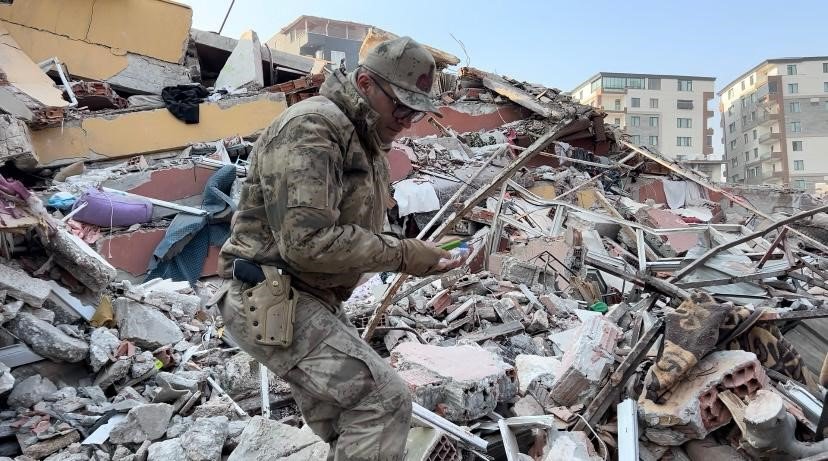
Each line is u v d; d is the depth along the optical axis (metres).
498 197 10.63
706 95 63.41
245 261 2.19
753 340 3.72
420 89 2.19
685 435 3.22
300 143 1.99
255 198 2.20
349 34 52.38
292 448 3.11
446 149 13.34
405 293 5.86
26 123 9.37
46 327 4.15
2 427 3.47
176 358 4.54
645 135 62.91
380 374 2.12
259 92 11.66
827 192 25.77
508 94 16.44
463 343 4.93
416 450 3.04
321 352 2.11
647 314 4.29
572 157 16.42
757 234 5.66
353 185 2.17
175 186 8.52
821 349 4.40
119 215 7.60
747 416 2.88
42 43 11.88
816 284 6.04
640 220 12.16
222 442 3.33
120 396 3.98
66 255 4.82
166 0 12.88
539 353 5.02
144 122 10.49
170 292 5.54
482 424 3.51
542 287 7.00
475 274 7.68
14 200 4.79
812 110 57.44
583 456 3.06
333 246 1.99
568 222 9.54
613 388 3.48
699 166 38.25
